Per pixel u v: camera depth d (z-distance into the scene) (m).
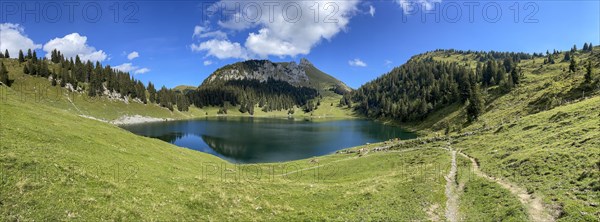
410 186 33.66
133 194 21.05
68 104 177.62
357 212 24.84
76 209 16.91
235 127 188.25
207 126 191.12
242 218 21.92
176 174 30.95
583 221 18.02
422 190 31.33
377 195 29.91
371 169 56.38
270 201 26.89
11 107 34.75
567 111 52.12
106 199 19.02
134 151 37.06
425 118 176.25
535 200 23.12
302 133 159.38
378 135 151.38
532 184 26.78
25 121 30.48
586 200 20.62
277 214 23.78
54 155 23.14
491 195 26.92
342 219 23.23
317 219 23.19
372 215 23.95
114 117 193.38
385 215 23.98
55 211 16.23
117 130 49.53
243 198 25.86
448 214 24.53
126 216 17.78
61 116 43.28
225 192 26.12
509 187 28.00
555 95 83.56
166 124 199.50
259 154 98.62
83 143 30.50
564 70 126.12
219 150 104.94
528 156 34.47
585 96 72.19
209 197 24.11
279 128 186.38
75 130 35.34
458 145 63.09
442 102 178.62
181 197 22.89
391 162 59.53
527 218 20.20
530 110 85.19
